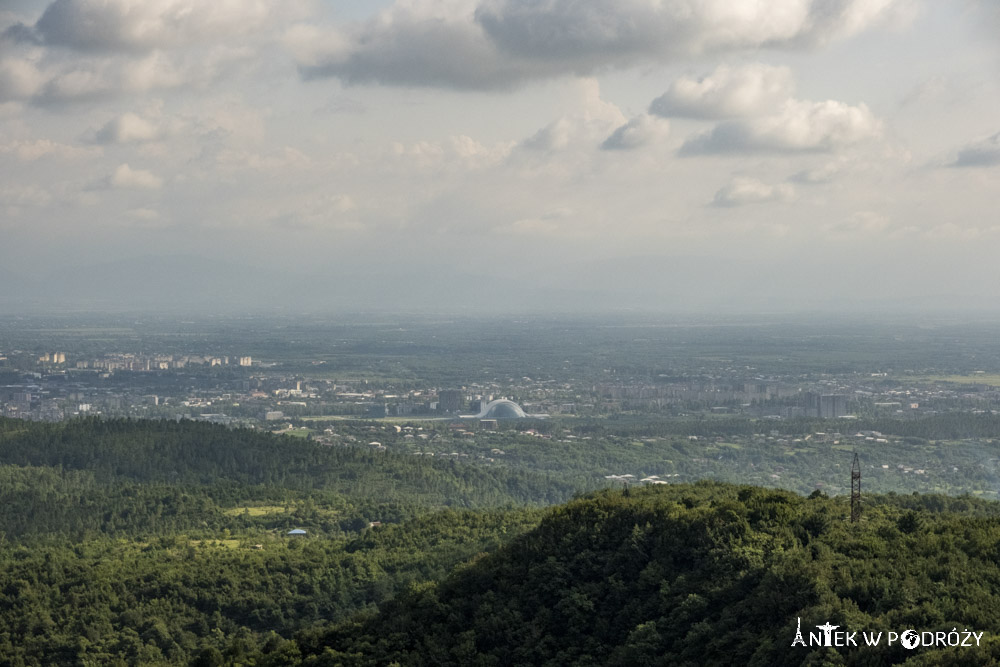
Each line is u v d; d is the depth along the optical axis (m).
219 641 144.50
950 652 84.62
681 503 127.75
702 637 99.75
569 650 108.31
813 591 97.44
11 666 139.25
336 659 117.94
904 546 107.06
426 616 121.69
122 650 142.25
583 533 123.25
